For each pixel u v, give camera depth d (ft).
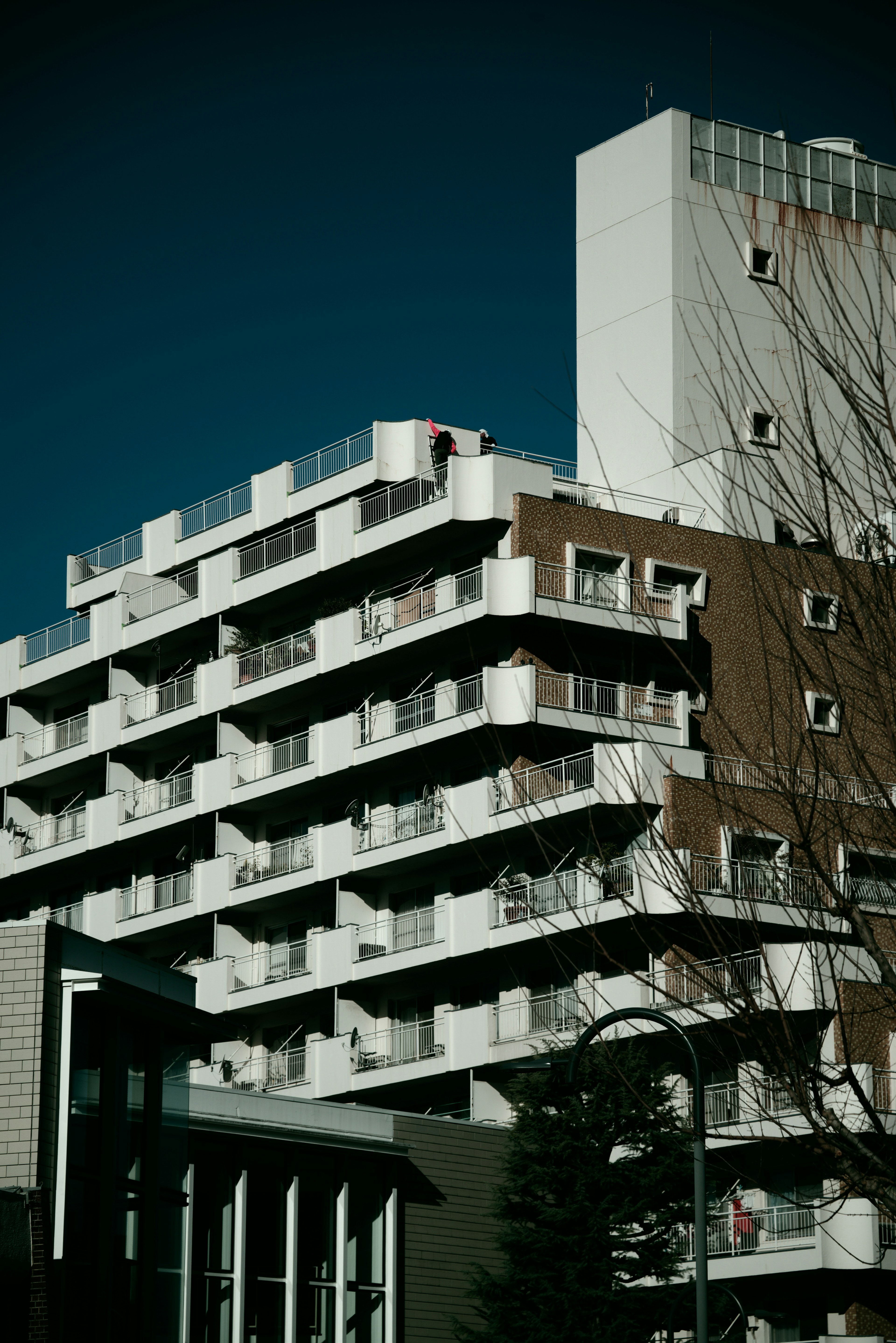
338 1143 118.21
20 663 228.43
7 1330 72.43
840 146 207.21
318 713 192.54
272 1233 114.21
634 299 197.06
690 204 195.93
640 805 49.29
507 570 170.71
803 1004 122.72
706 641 180.45
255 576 197.67
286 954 188.75
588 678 172.76
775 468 47.24
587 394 199.41
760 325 194.70
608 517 178.81
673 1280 133.59
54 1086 78.48
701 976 47.14
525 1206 117.19
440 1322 122.42
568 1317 111.14
